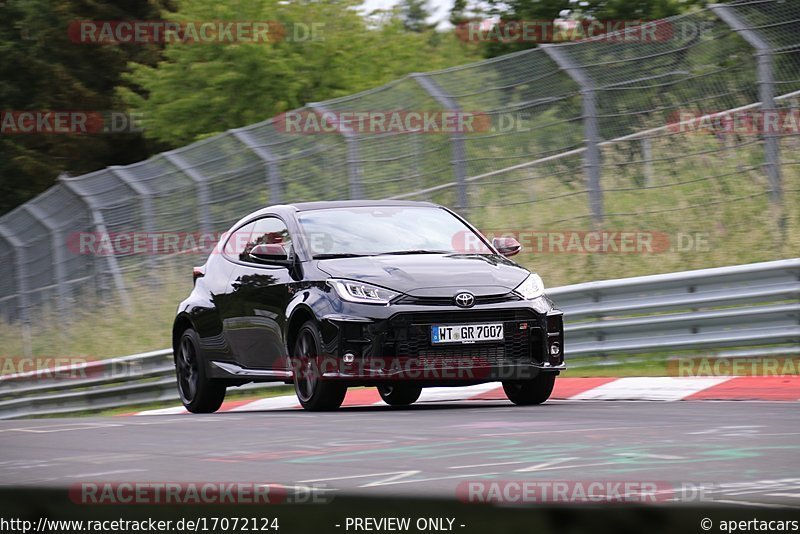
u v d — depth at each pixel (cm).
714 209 4656
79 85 14238
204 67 10894
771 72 4409
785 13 4409
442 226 3173
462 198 4934
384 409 2933
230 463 1650
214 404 3388
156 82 11419
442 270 2834
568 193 4750
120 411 5150
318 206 3212
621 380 3391
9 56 14038
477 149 4956
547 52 4875
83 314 6594
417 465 1535
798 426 1925
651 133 4675
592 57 4762
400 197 5038
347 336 2727
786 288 3569
